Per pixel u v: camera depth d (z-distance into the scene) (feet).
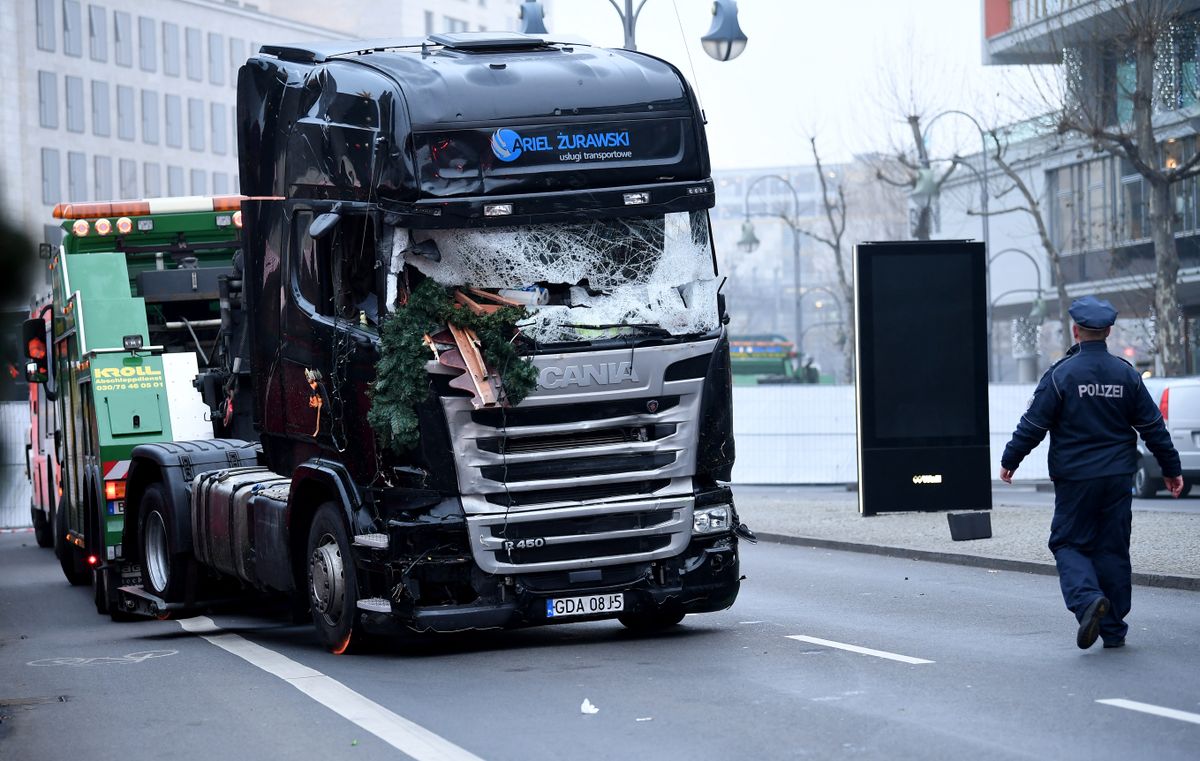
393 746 24.56
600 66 37.52
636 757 22.75
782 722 25.16
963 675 29.68
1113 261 181.57
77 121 284.41
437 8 360.28
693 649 35.47
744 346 225.56
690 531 36.22
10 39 270.26
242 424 50.39
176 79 310.04
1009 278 227.61
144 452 48.21
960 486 79.05
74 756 25.12
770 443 139.44
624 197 36.09
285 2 352.69
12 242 8.29
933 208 205.87
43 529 89.71
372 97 36.27
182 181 311.06
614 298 35.94
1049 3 170.09
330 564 36.86
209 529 44.75
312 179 38.42
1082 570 32.58
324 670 34.73
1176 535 60.75
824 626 39.32
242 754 24.54
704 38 83.56
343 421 36.50
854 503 95.76
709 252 37.19
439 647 38.55
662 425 35.81
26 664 39.01
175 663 37.73
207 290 55.62
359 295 36.52
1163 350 129.18
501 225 35.45
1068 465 32.99
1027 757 21.57
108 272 53.83
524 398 34.45
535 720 26.50
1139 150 132.67
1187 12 156.87
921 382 78.69
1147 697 26.53
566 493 35.37
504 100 35.91
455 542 34.78
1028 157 186.09
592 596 35.78
